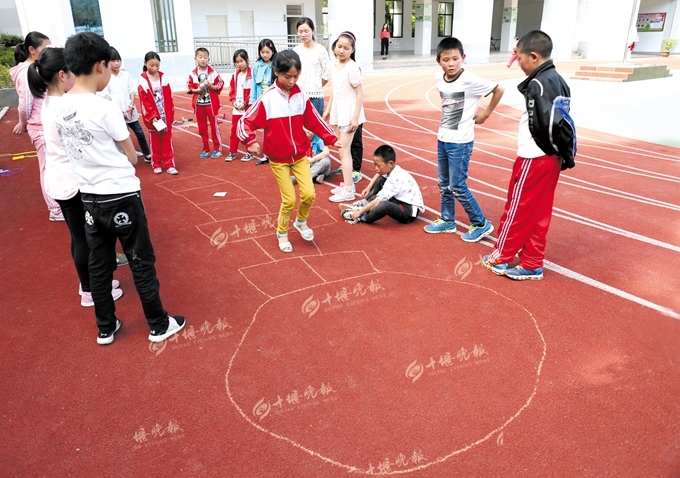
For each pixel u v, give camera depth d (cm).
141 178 655
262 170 688
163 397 267
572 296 364
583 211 539
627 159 779
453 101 415
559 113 331
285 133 404
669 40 3173
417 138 914
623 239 467
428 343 311
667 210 545
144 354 302
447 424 248
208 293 370
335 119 544
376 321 334
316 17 2334
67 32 1352
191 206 548
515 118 1163
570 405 259
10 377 283
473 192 604
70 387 275
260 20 2059
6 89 1235
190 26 1570
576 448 233
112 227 284
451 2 3038
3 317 341
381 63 2291
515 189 368
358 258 424
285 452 233
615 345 308
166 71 1555
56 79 299
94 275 295
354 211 496
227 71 1880
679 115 1180
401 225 498
